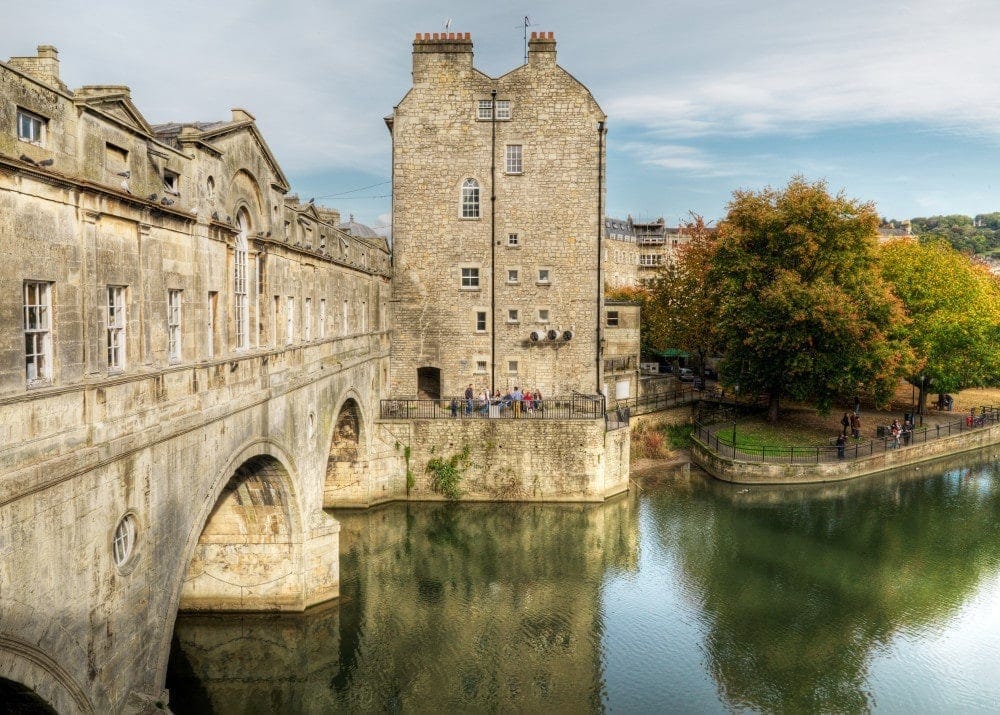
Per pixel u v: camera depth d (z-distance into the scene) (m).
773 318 37.38
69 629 9.30
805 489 33.94
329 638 19.83
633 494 32.53
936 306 44.59
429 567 24.72
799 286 36.47
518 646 19.72
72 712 9.45
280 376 17.80
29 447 8.41
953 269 45.59
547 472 30.80
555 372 34.75
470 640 20.00
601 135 33.84
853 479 35.59
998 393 57.25
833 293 35.94
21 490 8.20
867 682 18.05
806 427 41.72
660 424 41.25
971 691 17.69
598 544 26.89
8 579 8.07
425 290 34.62
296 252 19.53
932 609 22.05
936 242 52.34
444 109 34.03
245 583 20.39
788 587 23.52
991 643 20.02
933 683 18.06
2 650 8.00
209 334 14.08
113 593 10.36
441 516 29.47
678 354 55.97
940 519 30.05
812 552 26.42
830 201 37.62
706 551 26.39
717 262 41.22
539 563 25.22
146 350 11.29
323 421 22.22
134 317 10.99
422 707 16.97
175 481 12.33
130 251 10.88
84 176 9.62
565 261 34.38
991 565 25.33
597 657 19.25
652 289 57.47
